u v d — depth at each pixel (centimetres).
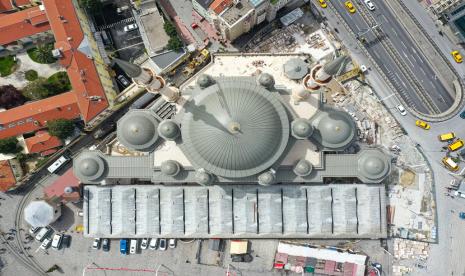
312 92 12612
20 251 14288
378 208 13600
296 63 13088
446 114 14412
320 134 12531
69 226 14375
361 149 13775
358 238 13938
